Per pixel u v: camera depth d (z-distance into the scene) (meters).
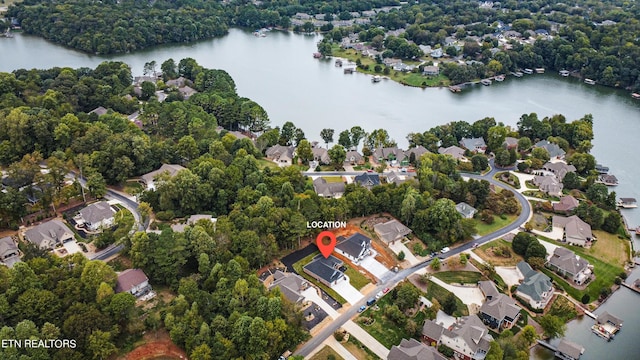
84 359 107.56
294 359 111.56
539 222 182.25
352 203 175.12
